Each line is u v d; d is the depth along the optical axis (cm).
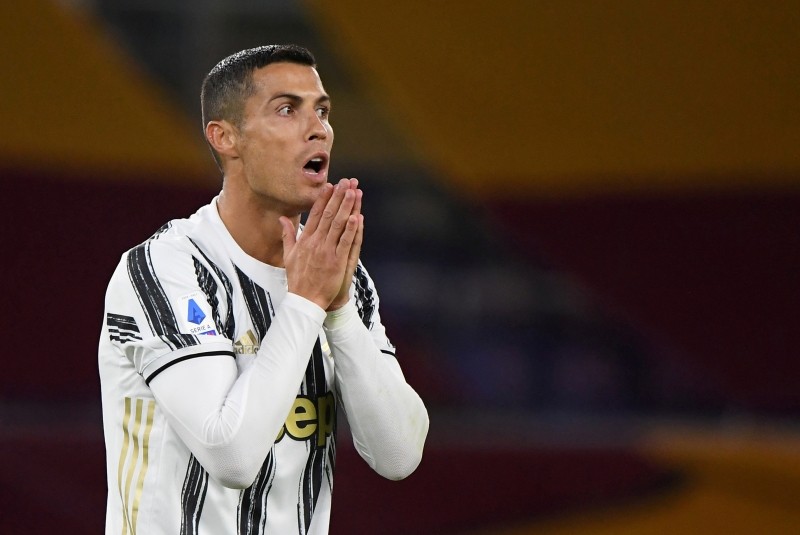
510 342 3019
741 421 2503
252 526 703
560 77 2272
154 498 697
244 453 647
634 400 2820
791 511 1809
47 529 1772
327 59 3069
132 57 2994
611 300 2592
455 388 2631
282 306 683
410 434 740
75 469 1795
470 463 1848
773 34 2164
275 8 3033
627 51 2217
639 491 1841
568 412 2773
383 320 3047
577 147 2433
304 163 710
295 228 759
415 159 3078
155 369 675
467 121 2384
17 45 2286
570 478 1850
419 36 2192
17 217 2453
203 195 2577
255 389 656
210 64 3014
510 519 1839
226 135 727
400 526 1814
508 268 3070
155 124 2458
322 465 733
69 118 2412
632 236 2539
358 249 701
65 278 2459
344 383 719
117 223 2512
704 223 2498
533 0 2125
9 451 1791
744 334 2502
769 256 2472
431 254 3103
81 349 2442
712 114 2325
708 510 1833
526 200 2567
